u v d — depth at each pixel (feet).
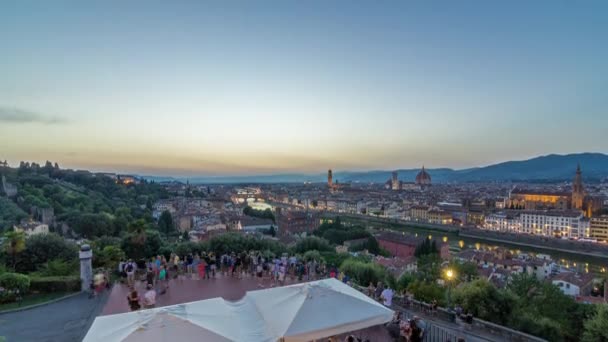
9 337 59.47
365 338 59.11
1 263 109.50
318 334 43.86
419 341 53.57
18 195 480.64
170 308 44.04
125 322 40.22
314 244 229.04
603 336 92.84
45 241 120.16
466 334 67.41
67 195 510.58
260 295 52.06
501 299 95.09
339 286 56.18
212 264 99.71
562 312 122.42
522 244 451.53
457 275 172.04
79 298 78.64
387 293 74.28
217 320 42.29
